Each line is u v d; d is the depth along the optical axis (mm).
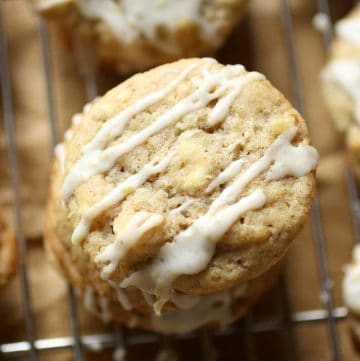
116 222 254
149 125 261
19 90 340
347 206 338
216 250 255
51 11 317
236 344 326
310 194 257
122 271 256
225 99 260
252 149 257
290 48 341
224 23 323
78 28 321
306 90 347
